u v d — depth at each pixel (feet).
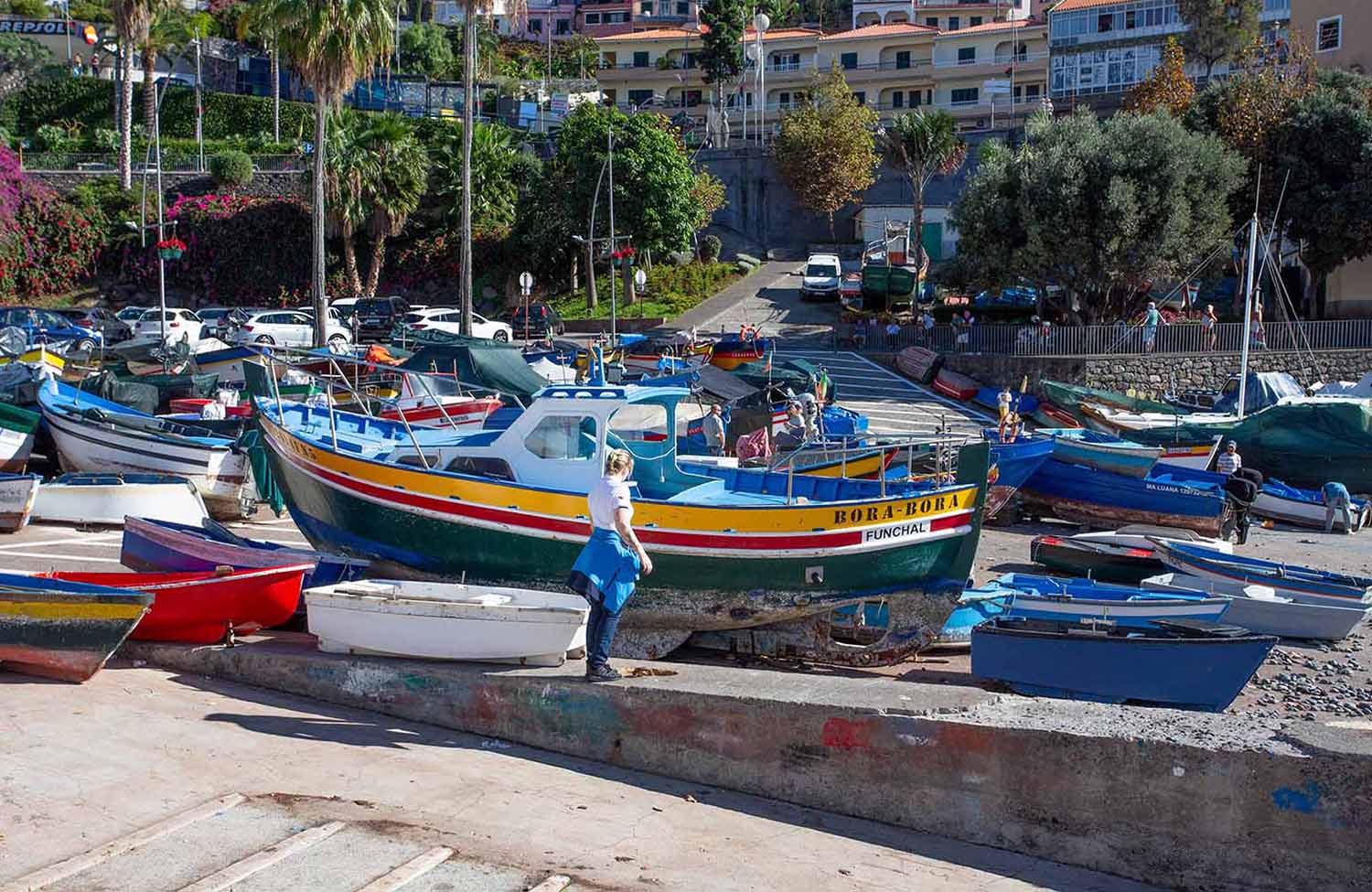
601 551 30.40
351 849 23.11
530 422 42.14
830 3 374.84
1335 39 157.89
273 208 187.11
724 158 211.82
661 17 365.20
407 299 189.06
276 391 49.37
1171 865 23.93
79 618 32.76
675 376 89.56
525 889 21.91
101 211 184.75
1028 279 140.26
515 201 191.42
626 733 29.99
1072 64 241.35
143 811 24.50
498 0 363.76
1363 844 22.27
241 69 253.24
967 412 118.11
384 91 242.78
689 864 24.13
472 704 32.01
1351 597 50.01
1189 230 131.13
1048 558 58.39
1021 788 25.41
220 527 45.80
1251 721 25.49
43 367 81.61
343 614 34.37
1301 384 127.65
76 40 241.14
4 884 20.75
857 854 25.18
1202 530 72.69
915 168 163.43
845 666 40.14
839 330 150.82
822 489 46.98
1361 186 135.33
